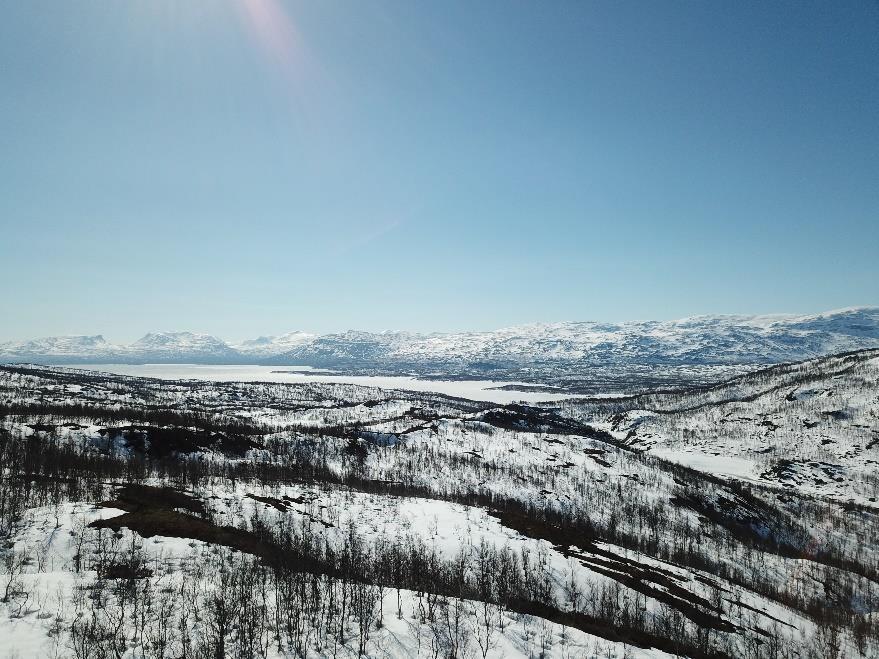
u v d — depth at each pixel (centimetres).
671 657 4784
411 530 8344
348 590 4912
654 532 13088
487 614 4744
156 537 5544
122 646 3334
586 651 4381
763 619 7219
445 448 18825
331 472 14725
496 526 8944
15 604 3725
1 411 16312
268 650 3612
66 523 5659
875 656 7031
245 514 7612
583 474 17412
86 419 16475
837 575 11938
